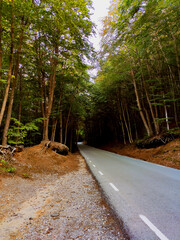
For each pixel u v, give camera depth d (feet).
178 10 25.64
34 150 32.89
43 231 8.32
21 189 14.92
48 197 13.91
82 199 13.26
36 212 10.79
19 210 11.07
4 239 7.59
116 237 7.52
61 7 25.71
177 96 46.42
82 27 31.60
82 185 17.93
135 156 46.55
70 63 38.27
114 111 83.66
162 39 37.04
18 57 27.02
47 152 35.14
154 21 29.37
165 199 12.05
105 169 27.17
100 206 11.57
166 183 16.61
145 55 40.91
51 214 10.44
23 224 9.11
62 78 49.03
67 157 42.68
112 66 56.49
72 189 16.38
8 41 25.80
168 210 10.13
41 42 35.27
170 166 27.50
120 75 56.24
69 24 28.66
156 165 29.45
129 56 51.31
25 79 43.60
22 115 49.80
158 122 48.57
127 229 8.14
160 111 56.80
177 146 34.53
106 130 120.78
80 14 29.45
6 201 12.01
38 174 21.53
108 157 47.57
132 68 53.98
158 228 8.07
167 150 35.76
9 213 10.45
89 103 71.26
